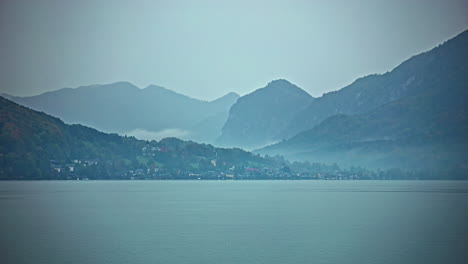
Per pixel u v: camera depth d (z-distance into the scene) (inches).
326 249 4500.5
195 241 4906.5
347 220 6569.9
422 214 7288.4
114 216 7071.9
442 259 4121.6
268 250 4466.0
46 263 3991.1
